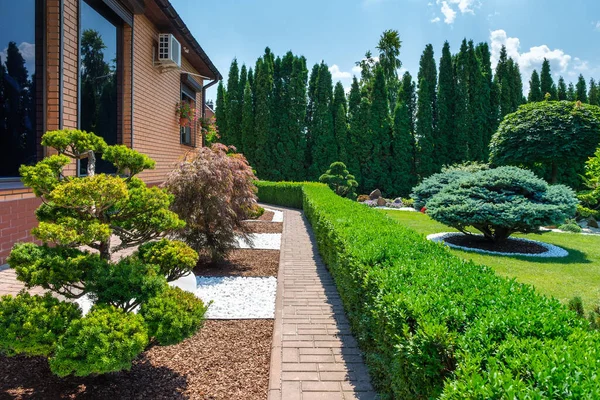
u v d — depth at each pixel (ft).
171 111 34.60
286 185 57.57
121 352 6.97
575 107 59.77
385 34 101.96
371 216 21.27
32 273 7.73
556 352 5.16
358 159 84.17
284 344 11.78
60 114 17.78
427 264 10.53
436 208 30.78
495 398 4.42
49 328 7.18
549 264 24.16
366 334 10.10
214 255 20.52
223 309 14.69
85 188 8.00
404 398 7.13
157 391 8.79
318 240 25.46
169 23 29.43
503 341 5.66
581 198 48.42
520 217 27.27
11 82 16.40
